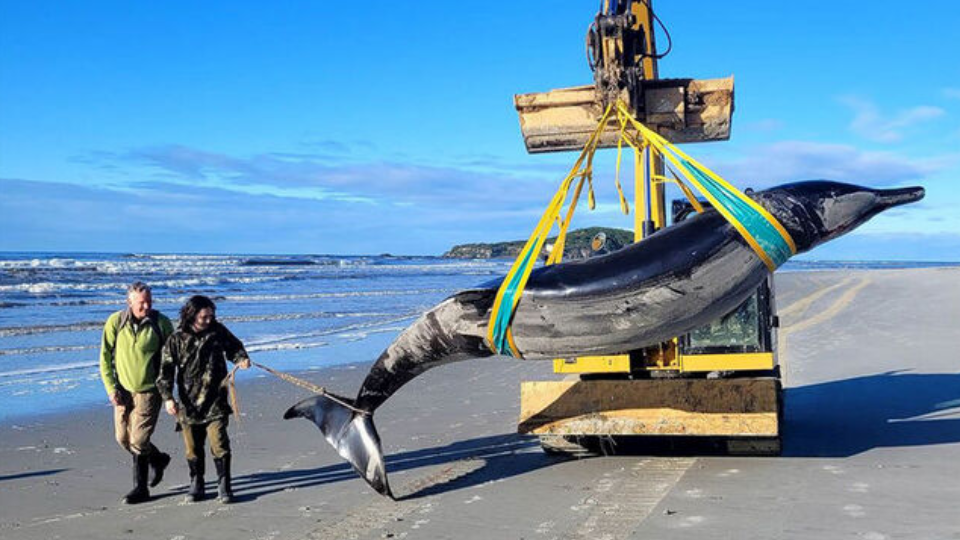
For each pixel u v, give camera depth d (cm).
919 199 637
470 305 663
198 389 697
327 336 2186
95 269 5706
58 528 638
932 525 568
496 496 687
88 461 883
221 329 711
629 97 738
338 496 706
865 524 574
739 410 736
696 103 763
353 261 11350
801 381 1255
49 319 2631
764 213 610
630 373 807
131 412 719
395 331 2309
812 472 720
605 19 741
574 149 828
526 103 802
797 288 3231
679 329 636
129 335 708
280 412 1157
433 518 632
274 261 8900
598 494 678
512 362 1638
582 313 629
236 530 620
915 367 1314
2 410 1195
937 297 2441
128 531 627
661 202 802
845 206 627
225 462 698
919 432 871
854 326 1892
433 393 1288
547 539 573
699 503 638
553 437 802
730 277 618
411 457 855
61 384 1430
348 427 698
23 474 823
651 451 823
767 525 580
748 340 752
